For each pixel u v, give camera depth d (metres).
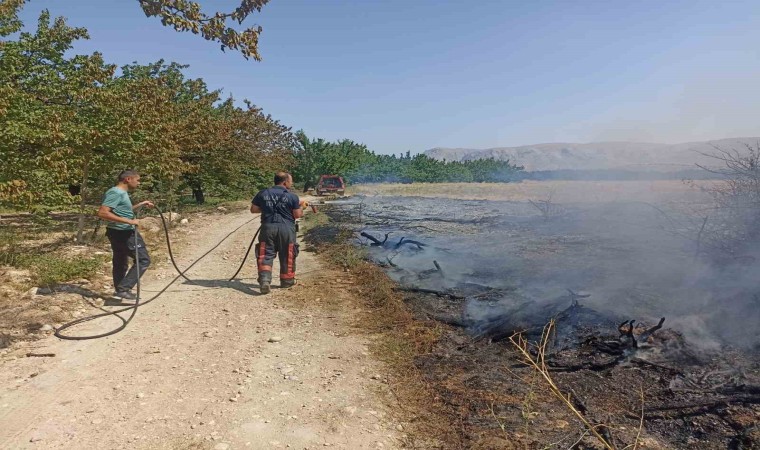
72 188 16.30
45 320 5.09
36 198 8.28
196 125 16.67
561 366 3.84
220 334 4.91
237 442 2.91
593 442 2.79
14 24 10.82
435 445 2.88
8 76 10.57
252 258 9.32
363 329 5.00
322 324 5.21
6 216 14.98
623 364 3.79
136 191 14.44
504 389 3.51
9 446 2.81
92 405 3.35
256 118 24.06
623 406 3.18
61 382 3.71
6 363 4.03
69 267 7.02
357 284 6.88
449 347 4.41
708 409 3.05
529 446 2.79
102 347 4.49
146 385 3.69
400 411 3.30
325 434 3.01
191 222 15.08
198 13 4.61
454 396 3.44
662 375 3.57
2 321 4.92
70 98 11.53
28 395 3.47
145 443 2.88
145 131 10.69
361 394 3.55
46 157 8.00
